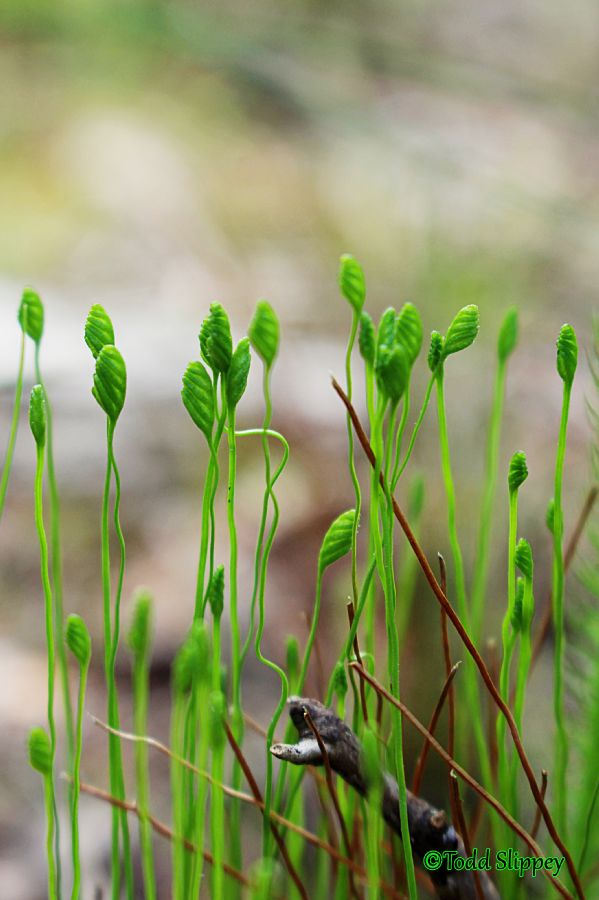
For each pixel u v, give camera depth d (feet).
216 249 2.90
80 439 1.97
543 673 1.15
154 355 2.21
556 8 3.98
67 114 3.41
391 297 2.53
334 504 1.86
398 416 1.35
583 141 3.03
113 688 0.63
